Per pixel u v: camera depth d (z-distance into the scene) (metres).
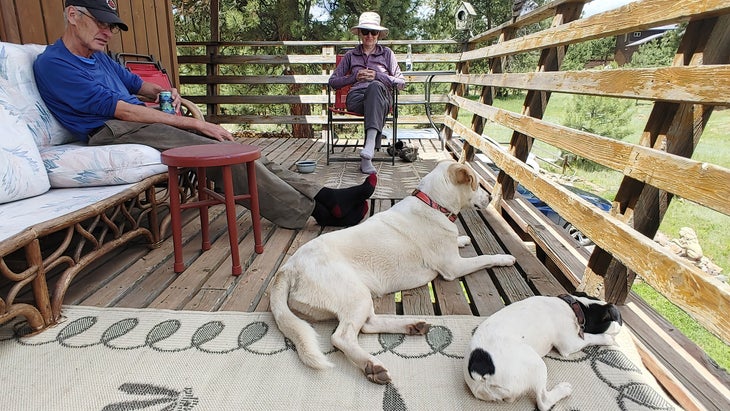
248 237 2.59
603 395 1.28
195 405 1.27
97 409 1.25
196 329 1.63
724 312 1.09
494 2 10.97
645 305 1.75
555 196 2.19
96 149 2.18
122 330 1.63
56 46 2.36
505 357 1.21
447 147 5.55
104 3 2.33
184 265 2.13
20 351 1.51
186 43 6.14
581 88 2.10
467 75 5.00
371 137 4.03
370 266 1.81
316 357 1.38
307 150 5.39
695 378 1.33
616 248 1.59
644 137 1.59
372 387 1.33
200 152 1.98
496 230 2.70
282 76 6.24
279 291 1.61
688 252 3.05
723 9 1.25
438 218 1.97
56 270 2.14
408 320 1.61
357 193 2.66
